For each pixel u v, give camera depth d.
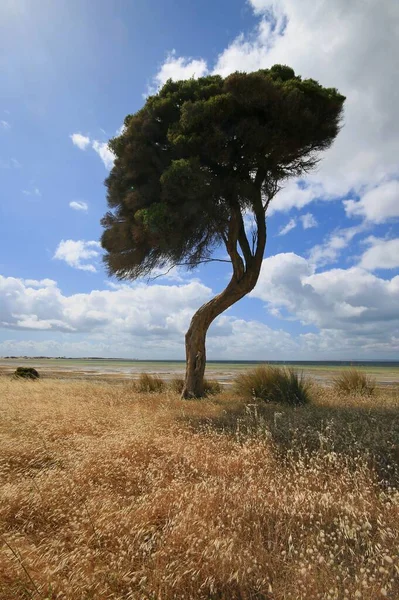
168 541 2.52
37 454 4.70
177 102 10.09
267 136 9.28
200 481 3.75
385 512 2.97
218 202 9.86
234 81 8.88
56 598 2.05
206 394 10.78
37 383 14.30
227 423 6.41
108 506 3.07
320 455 4.40
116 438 5.07
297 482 3.62
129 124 10.50
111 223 11.71
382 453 4.46
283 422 6.06
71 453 4.65
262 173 10.62
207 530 2.61
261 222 10.95
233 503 3.10
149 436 5.14
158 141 10.41
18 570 2.23
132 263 11.57
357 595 1.91
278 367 10.40
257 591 2.14
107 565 2.32
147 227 9.29
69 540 2.73
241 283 10.91
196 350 10.91
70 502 3.22
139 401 9.34
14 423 6.52
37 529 2.96
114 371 36.56
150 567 2.29
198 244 10.93
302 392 9.12
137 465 4.20
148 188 9.97
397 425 5.61
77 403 8.79
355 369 11.74
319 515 2.84
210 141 9.02
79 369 42.38
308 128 9.66
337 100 10.08
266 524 2.82
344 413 6.81
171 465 4.19
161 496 3.23
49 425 6.17
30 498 3.28
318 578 2.15
